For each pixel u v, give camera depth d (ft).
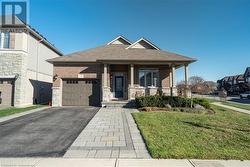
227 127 31.60
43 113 46.39
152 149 21.25
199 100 54.49
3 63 60.44
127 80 66.69
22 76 61.16
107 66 63.16
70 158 19.40
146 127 30.94
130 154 20.47
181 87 61.72
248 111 55.42
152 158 19.33
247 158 19.12
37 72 72.18
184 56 63.87
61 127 32.17
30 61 66.49
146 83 66.28
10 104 60.23
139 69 66.28
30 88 66.64
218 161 18.49
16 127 32.04
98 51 70.85
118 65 67.00
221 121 36.45
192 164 17.79
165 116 40.22
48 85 82.79
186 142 23.62
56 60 63.57
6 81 60.85
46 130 30.17
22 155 20.16
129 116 42.06
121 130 30.19
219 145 22.61
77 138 26.05
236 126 32.48
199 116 41.04
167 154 19.81
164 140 24.36
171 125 32.37
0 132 28.91
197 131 28.66
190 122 34.86
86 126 32.89
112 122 35.99
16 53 60.95
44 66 78.79
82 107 58.70
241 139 24.93
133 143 24.04
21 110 50.85
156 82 66.64
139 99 54.13
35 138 26.02
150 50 69.87
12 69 60.54
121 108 55.98
